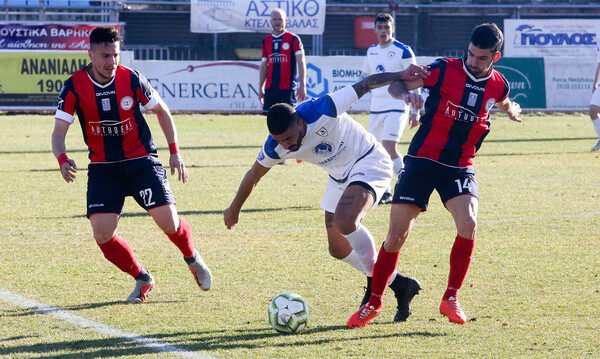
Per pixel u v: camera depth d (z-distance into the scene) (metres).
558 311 17.36
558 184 37.59
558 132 67.00
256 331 16.02
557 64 84.06
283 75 45.50
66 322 16.53
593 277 20.34
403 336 15.73
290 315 15.73
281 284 19.73
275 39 44.75
